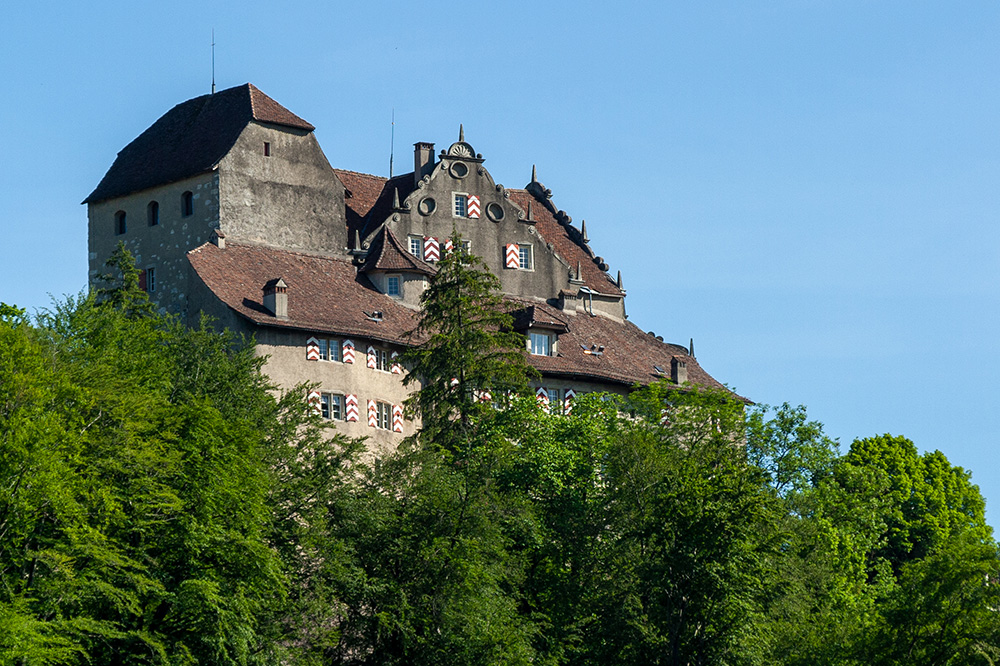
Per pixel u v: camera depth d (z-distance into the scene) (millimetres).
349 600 160250
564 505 183250
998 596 164750
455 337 193750
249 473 148625
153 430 144750
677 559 165625
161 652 136375
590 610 172750
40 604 131250
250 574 145625
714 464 179500
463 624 161375
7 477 129750
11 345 135625
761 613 167250
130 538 142250
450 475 172750
